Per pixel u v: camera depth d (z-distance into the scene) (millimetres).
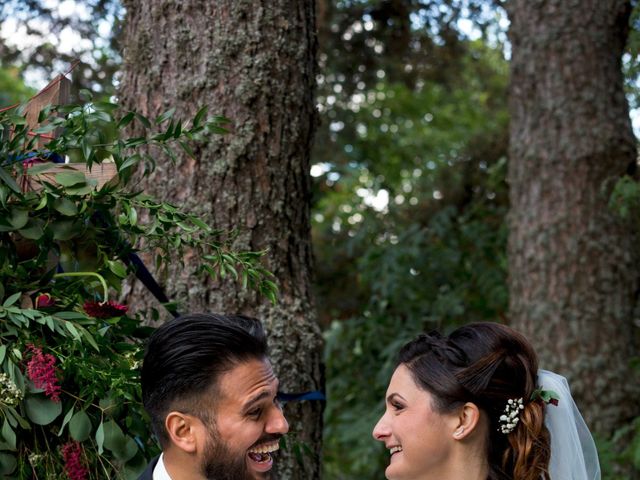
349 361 6660
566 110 5160
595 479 2441
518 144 5301
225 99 2797
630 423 4863
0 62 5555
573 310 4977
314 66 2977
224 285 2730
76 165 2336
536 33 5289
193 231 2273
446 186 7090
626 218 5055
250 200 2777
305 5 2945
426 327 6453
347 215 7152
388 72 6938
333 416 6770
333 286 7227
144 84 2867
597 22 5223
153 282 2477
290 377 2760
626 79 4887
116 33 5289
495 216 6816
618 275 5020
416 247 6285
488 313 6586
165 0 2857
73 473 2090
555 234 5074
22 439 2131
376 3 6520
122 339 2297
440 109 8953
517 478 2094
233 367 1914
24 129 2186
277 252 2801
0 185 2109
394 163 8445
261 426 1943
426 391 2178
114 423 2137
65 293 2266
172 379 1909
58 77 2359
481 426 2160
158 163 2797
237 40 2812
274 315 2760
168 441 1938
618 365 4918
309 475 2789
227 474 1915
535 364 2211
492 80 8227
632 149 5152
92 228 2270
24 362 2121
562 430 2248
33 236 2162
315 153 7215
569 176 5109
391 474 2207
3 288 2166
